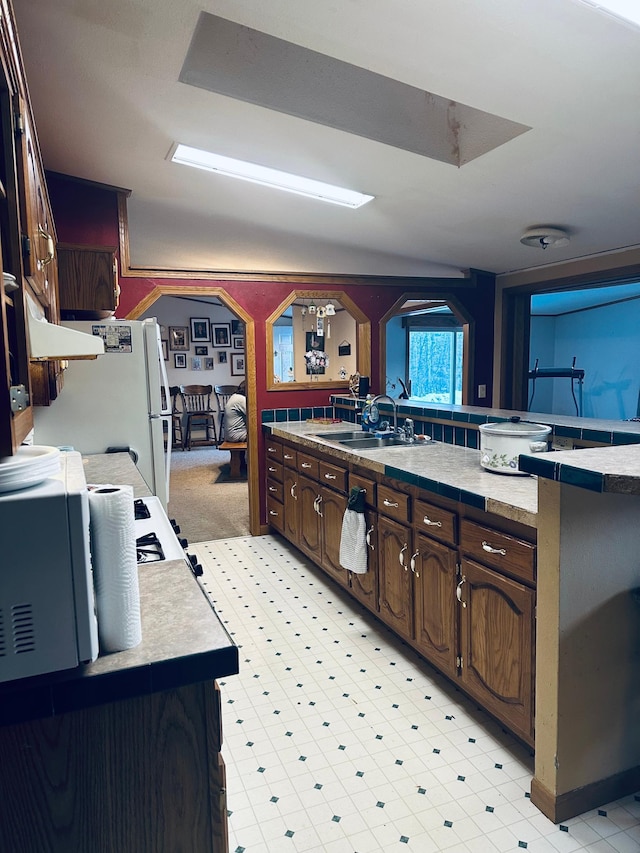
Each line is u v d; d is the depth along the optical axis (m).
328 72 2.30
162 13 1.80
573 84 1.85
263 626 2.87
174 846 0.93
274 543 4.24
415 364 8.43
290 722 2.09
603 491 1.30
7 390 0.80
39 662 0.81
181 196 3.51
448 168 2.68
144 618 1.02
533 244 3.55
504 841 1.55
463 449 2.97
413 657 2.55
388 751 1.93
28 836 0.86
